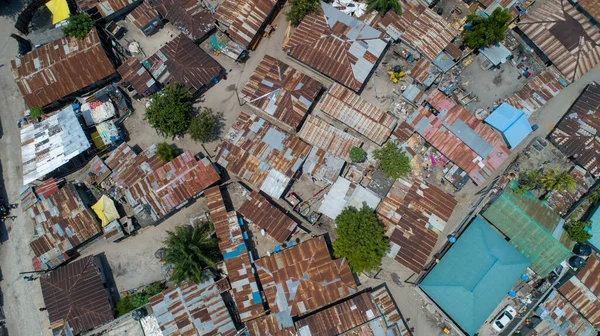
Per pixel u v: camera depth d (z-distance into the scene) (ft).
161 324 160.56
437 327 170.71
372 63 182.70
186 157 174.29
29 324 171.94
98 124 181.88
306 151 176.24
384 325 161.68
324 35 183.83
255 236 176.45
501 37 178.60
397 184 175.42
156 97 175.11
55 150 175.94
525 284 173.78
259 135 176.86
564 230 172.45
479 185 181.06
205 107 188.14
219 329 160.97
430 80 183.32
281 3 194.80
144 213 170.60
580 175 177.06
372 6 184.96
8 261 176.14
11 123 188.34
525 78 189.26
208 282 164.96
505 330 171.94
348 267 164.25
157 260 176.04
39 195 175.32
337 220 164.96
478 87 188.75
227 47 187.83
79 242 171.32
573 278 168.66
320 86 181.47
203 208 179.11
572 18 184.85
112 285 174.09
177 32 194.80
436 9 194.70
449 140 178.19
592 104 179.32
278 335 160.15
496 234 169.68
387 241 167.63
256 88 180.86
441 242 176.96
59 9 189.57
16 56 189.78
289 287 163.02
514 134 176.14
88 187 180.55
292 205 176.35
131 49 191.52
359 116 178.19
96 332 166.20
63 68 181.98
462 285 160.25
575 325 165.17
